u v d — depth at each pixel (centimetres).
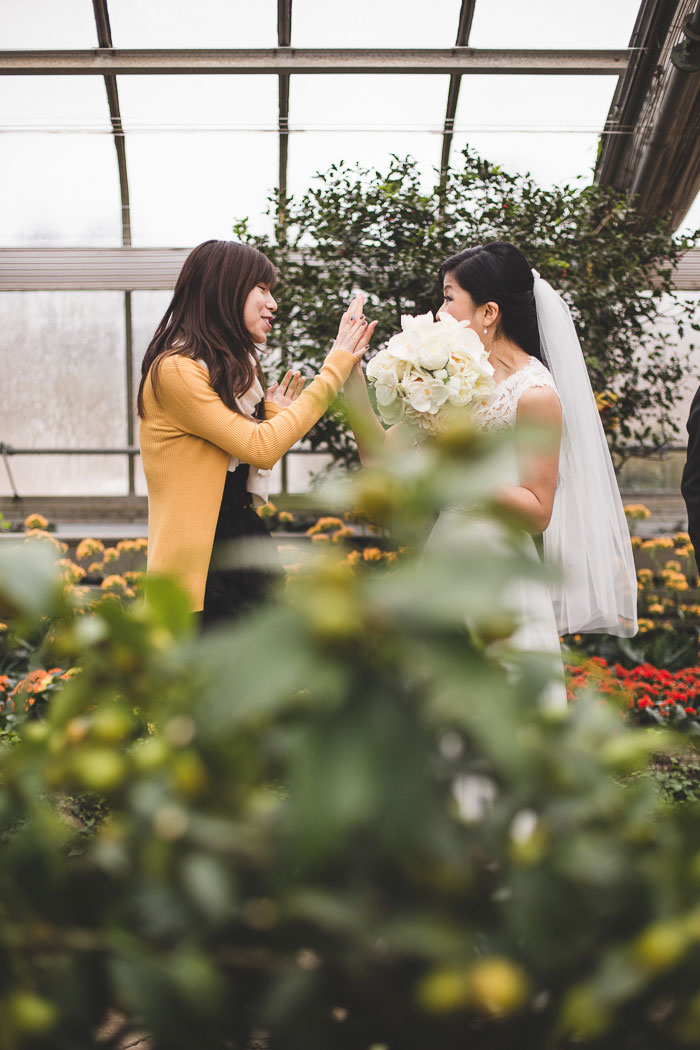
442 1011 42
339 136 684
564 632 277
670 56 593
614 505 287
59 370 749
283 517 666
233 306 261
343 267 553
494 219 543
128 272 717
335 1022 45
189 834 48
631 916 46
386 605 38
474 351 224
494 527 41
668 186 647
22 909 46
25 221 719
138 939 45
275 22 633
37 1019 42
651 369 590
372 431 47
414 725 38
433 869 46
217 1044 43
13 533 669
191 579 245
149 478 260
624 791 52
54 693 271
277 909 45
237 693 37
